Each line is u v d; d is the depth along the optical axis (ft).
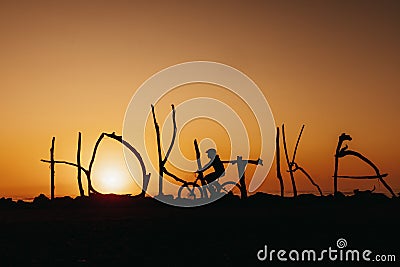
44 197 104.32
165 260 61.62
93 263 60.39
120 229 76.07
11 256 62.95
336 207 92.53
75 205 98.73
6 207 98.89
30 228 77.46
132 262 60.85
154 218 84.33
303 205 95.14
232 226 77.36
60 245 67.62
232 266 59.62
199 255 63.10
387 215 83.51
